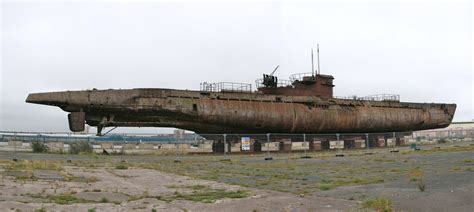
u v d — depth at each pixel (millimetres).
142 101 36031
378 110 53125
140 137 50250
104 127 36562
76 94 34625
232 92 42281
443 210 9922
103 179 17359
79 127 34469
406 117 56125
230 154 37438
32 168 19281
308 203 11914
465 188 12547
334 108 48156
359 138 51250
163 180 17922
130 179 17969
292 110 44156
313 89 48500
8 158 26203
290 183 16812
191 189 15250
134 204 11898
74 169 20641
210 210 11117
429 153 33000
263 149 44219
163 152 39969
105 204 11727
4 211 9898
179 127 39000
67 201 11898
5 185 13891
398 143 57469
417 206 10578
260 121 41750
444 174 16984
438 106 62219
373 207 10812
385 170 20797
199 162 28297
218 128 40469
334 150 44062
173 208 11344
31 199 11844
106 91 35562
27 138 38125
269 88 46656
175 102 37219
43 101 33875
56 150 36875
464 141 62000
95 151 38938
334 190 14391
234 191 14664
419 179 15781
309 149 45750
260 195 13656
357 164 25328
